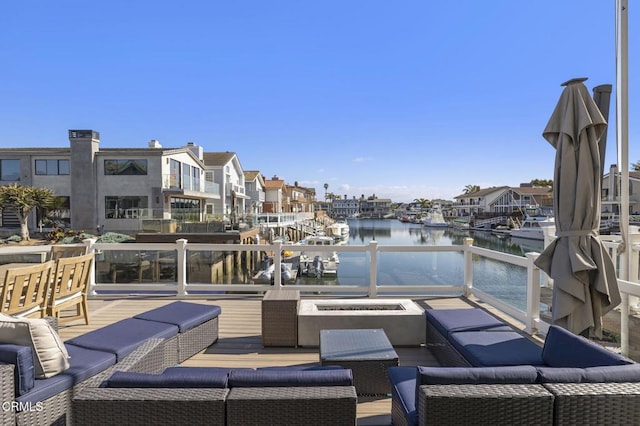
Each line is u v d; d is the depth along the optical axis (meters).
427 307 5.15
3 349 1.94
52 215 23.22
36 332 2.10
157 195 22.50
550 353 2.36
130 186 22.58
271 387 1.71
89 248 5.83
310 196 73.19
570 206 2.99
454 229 60.66
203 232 19.25
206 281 16.77
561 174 3.03
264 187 45.66
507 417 1.58
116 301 5.54
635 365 1.79
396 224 83.19
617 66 3.36
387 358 2.64
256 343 3.87
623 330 3.24
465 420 1.56
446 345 3.12
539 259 3.20
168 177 23.27
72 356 2.52
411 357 3.54
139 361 2.67
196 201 27.88
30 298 3.51
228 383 1.73
